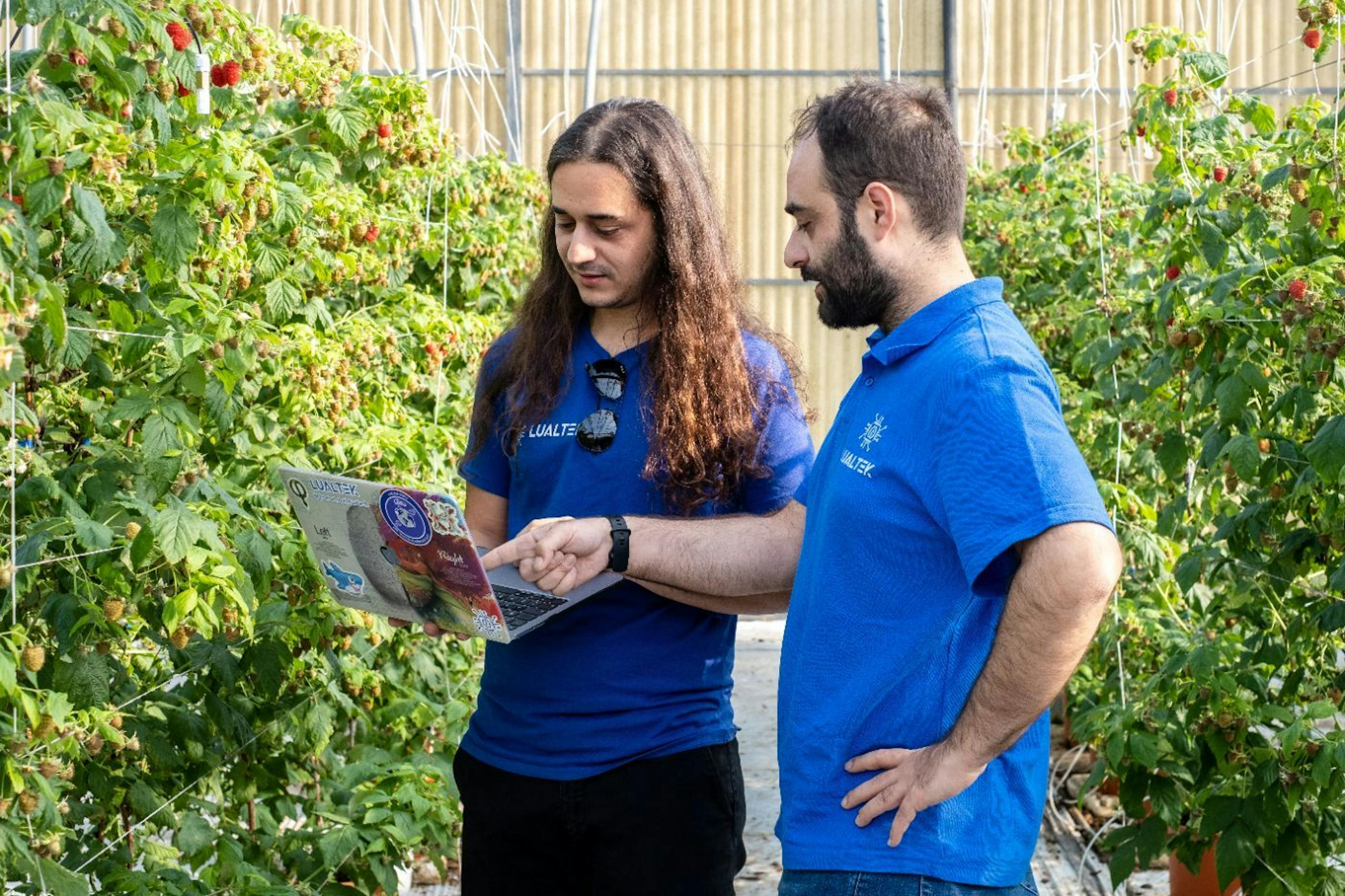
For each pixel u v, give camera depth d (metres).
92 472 2.22
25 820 1.99
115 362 2.45
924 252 1.64
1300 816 2.97
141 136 2.35
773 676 6.59
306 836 2.83
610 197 1.99
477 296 4.67
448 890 3.84
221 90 2.82
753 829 4.45
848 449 1.66
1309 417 2.96
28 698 1.86
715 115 10.72
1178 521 3.38
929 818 1.57
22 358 1.73
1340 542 2.81
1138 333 4.02
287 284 2.78
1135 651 3.74
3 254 1.72
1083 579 1.45
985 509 1.48
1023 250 5.42
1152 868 4.07
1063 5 10.31
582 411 2.10
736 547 1.99
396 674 3.43
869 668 1.60
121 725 2.29
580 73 10.60
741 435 2.06
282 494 2.70
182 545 2.07
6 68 2.04
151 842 2.59
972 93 10.43
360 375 3.26
